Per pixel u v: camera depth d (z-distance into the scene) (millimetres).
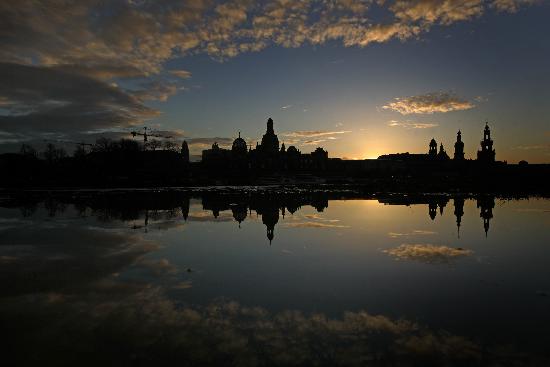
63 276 16875
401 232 29641
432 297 14602
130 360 9695
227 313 12836
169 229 30406
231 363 9570
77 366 9422
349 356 9953
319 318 12469
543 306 13602
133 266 18734
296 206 51375
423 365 9523
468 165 181000
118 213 41438
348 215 41062
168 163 157125
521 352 10188
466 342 10766
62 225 32062
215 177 156625
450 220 37156
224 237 27031
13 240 25094
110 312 12828
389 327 11773
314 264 19562
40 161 144000
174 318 12391
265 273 17781
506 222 35844
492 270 18594
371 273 17938
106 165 137250
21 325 11773
